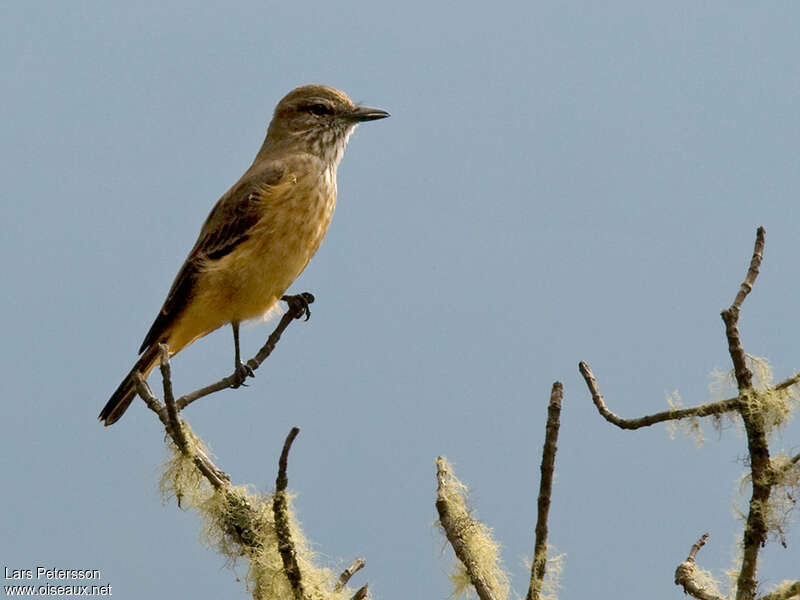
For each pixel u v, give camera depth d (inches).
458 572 285.3
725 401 273.6
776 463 267.6
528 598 258.7
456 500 288.8
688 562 281.7
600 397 292.4
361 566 305.0
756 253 276.8
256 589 298.5
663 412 281.9
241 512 310.5
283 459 285.4
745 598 260.7
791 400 268.5
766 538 263.1
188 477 323.9
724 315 273.1
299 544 301.9
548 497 259.6
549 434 259.6
